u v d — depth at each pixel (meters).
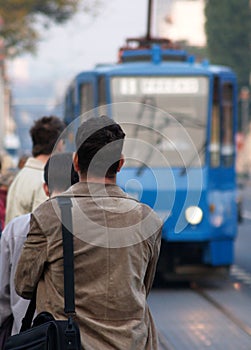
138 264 8.17
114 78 28.73
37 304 8.26
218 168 27.97
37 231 8.16
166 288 27.61
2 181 17.39
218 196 27.58
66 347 7.82
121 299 8.04
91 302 8.01
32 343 7.96
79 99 28.89
